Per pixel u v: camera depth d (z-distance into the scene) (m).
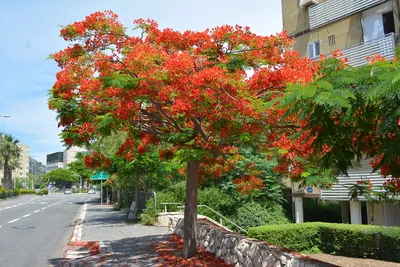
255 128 6.92
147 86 6.66
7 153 59.19
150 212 17.80
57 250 11.42
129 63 6.72
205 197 19.00
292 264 6.04
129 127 8.42
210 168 10.55
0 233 15.62
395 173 4.70
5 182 61.41
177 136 7.66
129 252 10.05
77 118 8.41
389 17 14.40
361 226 11.30
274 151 7.47
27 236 14.70
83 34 7.56
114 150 18.41
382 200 7.19
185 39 7.29
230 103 6.53
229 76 6.48
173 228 14.34
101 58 7.72
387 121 3.77
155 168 18.53
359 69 4.29
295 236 11.75
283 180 20.59
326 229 11.70
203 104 6.46
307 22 17.59
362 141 4.85
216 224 13.99
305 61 7.31
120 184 24.34
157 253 9.75
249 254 7.43
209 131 7.44
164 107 8.07
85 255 10.28
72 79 7.98
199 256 8.87
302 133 5.84
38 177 133.88
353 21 15.58
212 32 7.20
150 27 7.81
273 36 7.18
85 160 9.70
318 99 3.68
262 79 6.76
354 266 9.40
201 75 6.18
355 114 4.34
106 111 8.43
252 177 10.06
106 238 13.20
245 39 7.08
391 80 3.39
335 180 7.16
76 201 47.84
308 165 7.11
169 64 6.27
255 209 19.25
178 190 19.44
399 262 9.88
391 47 13.41
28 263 9.53
